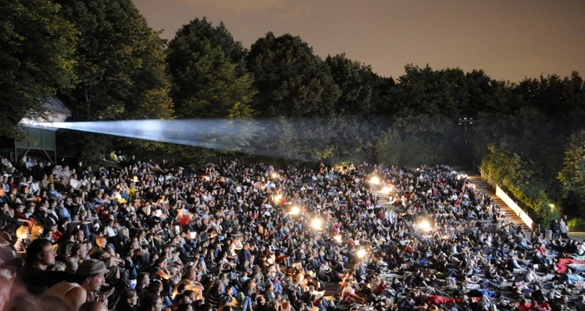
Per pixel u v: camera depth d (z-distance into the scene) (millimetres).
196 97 53438
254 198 40562
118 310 8359
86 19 36625
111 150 45875
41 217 16984
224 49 66062
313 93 64250
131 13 41531
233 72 57500
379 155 67312
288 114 65500
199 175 48500
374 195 49219
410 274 29297
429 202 47250
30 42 26000
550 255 36812
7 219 14773
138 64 38844
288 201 44844
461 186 53281
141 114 41688
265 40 69625
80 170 30703
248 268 22188
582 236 46750
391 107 71188
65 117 37031
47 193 21844
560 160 56750
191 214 28125
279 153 63750
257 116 65375
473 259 30891
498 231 42656
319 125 65562
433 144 69062
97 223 18312
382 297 24062
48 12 26344
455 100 69938
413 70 71500
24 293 5844
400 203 49469
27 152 32688
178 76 54062
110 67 38219
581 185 52438
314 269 29859
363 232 38688
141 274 13156
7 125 26016
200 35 64562
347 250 35750
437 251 34594
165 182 36312
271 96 64750
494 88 68688
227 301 13250
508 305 24531
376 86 75688
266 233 32062
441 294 26422
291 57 66062
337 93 66375
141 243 18172
